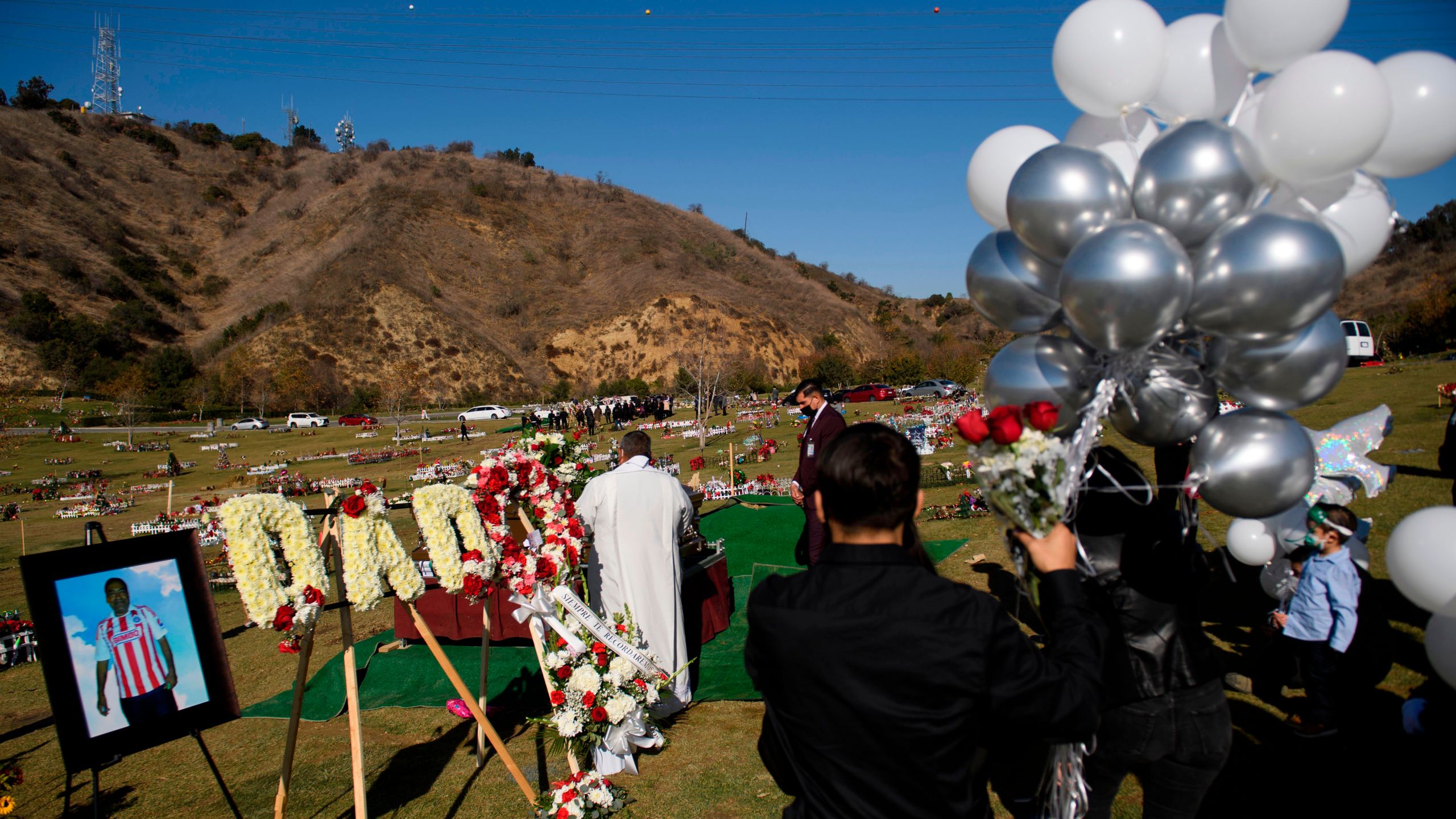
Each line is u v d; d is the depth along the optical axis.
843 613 1.67
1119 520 2.40
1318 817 3.29
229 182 117.31
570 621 4.40
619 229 107.62
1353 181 2.34
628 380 63.47
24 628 8.34
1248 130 2.30
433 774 4.58
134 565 3.44
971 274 2.66
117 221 98.31
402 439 40.56
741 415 36.69
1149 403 2.34
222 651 3.63
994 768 3.79
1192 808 2.45
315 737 5.27
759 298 94.00
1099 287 2.00
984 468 1.93
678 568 5.06
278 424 56.47
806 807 1.75
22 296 73.81
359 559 3.62
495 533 4.23
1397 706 4.07
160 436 48.00
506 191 113.50
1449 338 33.84
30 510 24.59
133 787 4.74
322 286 82.00
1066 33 2.43
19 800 4.70
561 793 3.88
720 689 5.39
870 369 56.00
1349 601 3.75
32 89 120.44
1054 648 1.77
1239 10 2.22
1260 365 2.25
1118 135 2.64
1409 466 9.38
